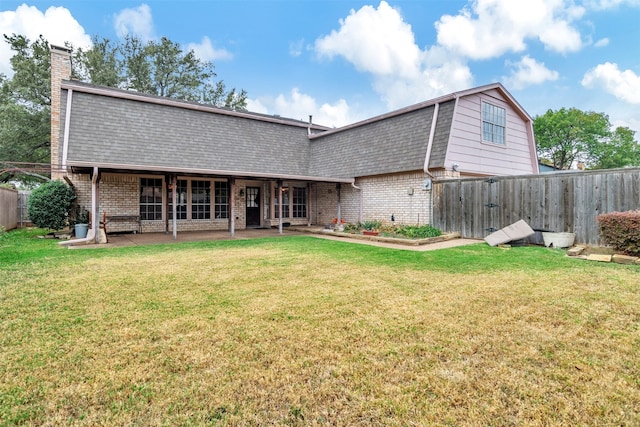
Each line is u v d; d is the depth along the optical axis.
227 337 3.01
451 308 3.73
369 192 12.99
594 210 7.63
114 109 11.91
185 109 13.58
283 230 13.58
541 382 2.30
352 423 1.92
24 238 10.20
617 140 30.36
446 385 2.27
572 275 5.21
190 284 4.79
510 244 8.62
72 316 3.52
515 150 13.35
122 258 6.85
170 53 28.95
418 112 11.84
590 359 2.61
